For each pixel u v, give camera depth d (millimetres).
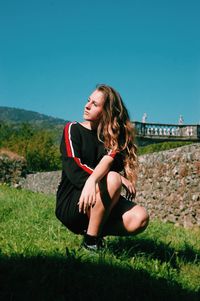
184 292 3445
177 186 11695
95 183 3904
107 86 4289
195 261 4648
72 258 3646
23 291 3012
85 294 3043
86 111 4277
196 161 11172
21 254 3676
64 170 4176
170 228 7793
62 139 4281
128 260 4168
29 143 40250
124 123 4293
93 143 4246
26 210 7695
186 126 45062
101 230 4199
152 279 3545
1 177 25281
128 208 4250
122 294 3137
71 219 4238
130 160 4312
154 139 44781
